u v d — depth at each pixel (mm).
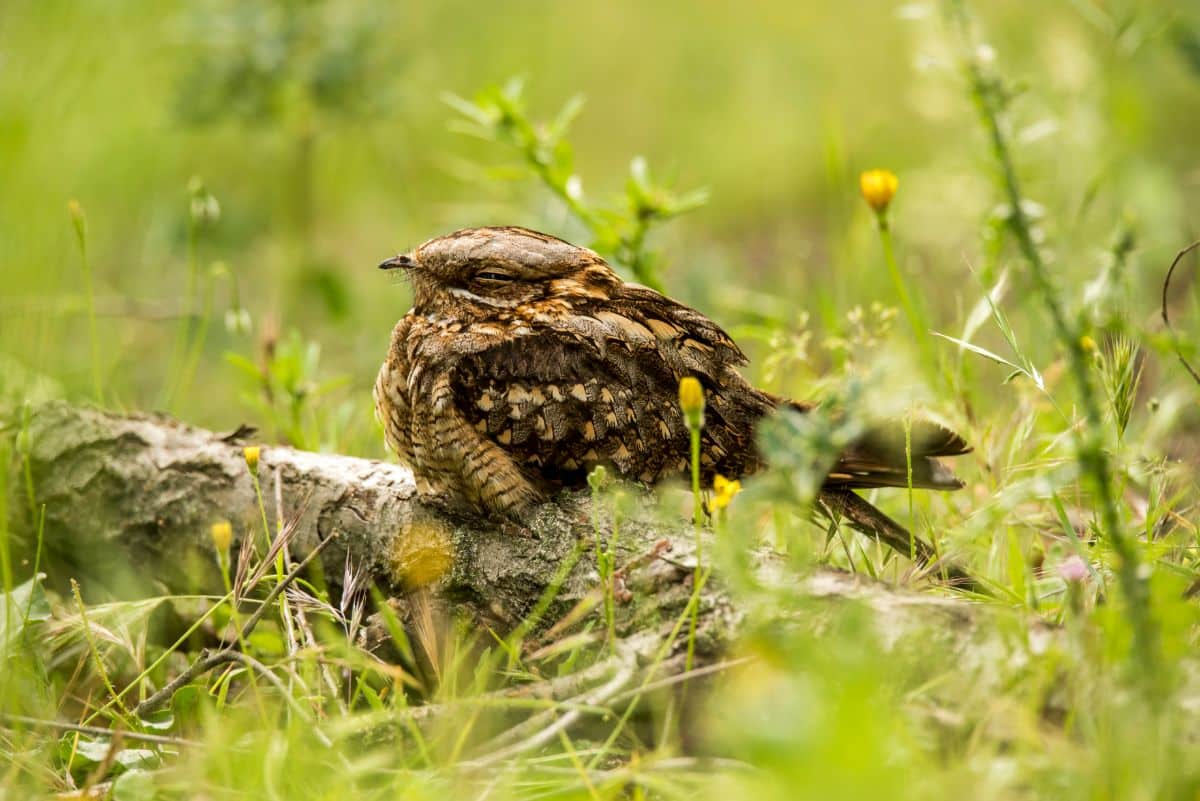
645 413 6762
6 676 6223
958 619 5277
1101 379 7242
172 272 14336
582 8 21219
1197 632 5742
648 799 5371
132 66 16344
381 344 12297
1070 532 6086
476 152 16812
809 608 5469
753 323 11758
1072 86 11156
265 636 6145
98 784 5703
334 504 7152
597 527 5785
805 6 21484
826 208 16078
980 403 8625
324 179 16594
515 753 5234
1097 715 4797
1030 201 10016
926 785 4520
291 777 5199
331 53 13664
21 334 10211
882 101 17969
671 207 9281
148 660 7328
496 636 6008
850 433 5090
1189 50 10367
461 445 6656
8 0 15617
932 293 11617
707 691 5523
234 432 7680
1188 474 7465
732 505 5855
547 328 6797
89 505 7758
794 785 4402
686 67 19703
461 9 20625
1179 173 13211
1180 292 11188
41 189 13898
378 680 6402
